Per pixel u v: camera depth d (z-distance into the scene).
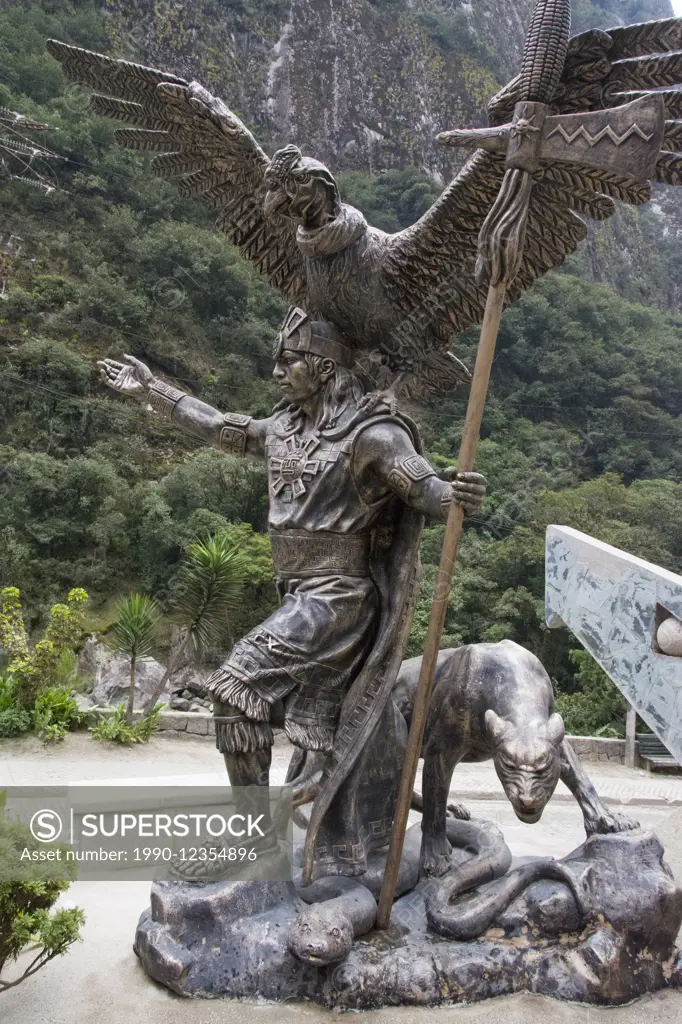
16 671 10.20
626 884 3.46
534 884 3.55
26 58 32.72
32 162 30.67
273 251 4.19
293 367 3.68
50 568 23.62
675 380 34.94
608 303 38.09
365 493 3.63
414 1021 3.09
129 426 27.97
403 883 3.74
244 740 3.37
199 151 4.10
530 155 3.10
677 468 31.72
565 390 33.44
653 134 2.97
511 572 23.25
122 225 31.20
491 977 3.27
